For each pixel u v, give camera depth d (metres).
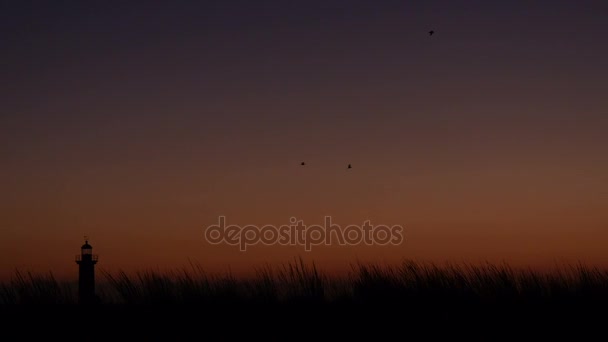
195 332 20.94
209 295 22.75
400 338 20.16
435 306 21.75
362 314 21.69
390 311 21.72
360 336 20.41
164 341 19.98
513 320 20.95
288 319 21.59
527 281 22.64
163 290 22.98
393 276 23.02
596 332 19.98
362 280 22.91
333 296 22.84
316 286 22.81
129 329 21.12
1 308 22.33
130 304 22.62
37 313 21.88
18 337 20.36
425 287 22.39
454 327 20.66
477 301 21.94
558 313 21.17
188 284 23.30
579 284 22.41
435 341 19.84
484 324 20.78
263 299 22.52
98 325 21.41
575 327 20.39
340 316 21.67
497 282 22.62
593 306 21.27
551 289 22.33
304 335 20.61
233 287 23.11
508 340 19.66
